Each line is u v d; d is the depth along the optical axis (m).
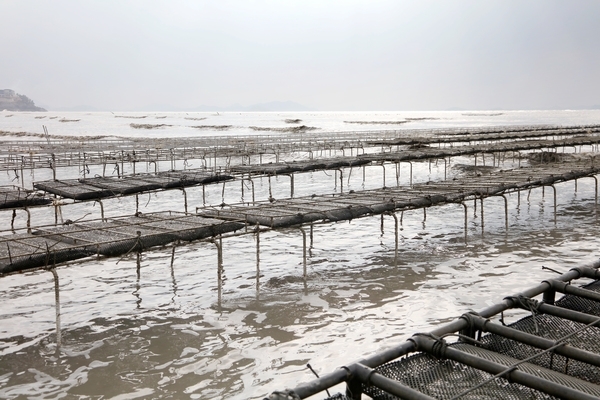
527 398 4.74
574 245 19.69
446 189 20.22
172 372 10.03
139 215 15.91
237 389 9.33
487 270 16.59
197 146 47.75
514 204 29.20
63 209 28.14
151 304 13.96
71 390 9.36
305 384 4.72
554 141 43.25
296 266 17.55
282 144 46.91
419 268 17.02
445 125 134.00
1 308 13.74
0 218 25.33
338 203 16.53
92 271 17.14
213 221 13.96
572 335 5.87
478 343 6.09
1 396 9.14
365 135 60.78
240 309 13.47
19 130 113.56
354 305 13.62
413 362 5.46
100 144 44.25
